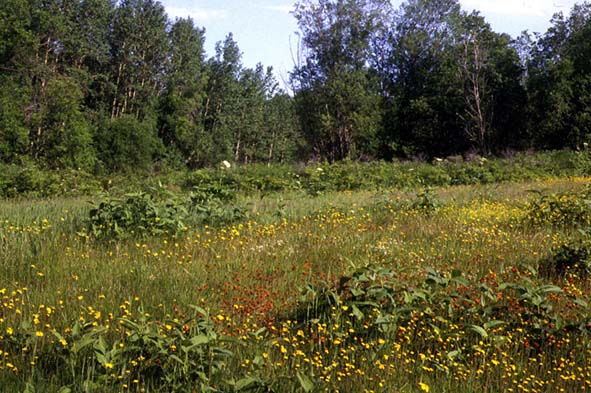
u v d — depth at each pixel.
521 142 48.47
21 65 43.09
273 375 4.63
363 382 4.77
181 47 66.19
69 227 9.87
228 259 8.25
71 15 51.44
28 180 19.62
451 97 50.91
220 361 4.61
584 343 5.43
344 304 5.86
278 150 74.69
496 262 8.34
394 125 51.78
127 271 7.44
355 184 21.48
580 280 7.44
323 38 48.88
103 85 57.62
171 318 5.82
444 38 57.44
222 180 22.23
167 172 28.86
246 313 6.14
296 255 8.70
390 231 10.52
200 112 66.81
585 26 47.81
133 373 4.57
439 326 5.82
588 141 42.66
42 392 4.22
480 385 4.83
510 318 6.03
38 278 7.07
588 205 10.92
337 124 47.53
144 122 55.03
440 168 24.95
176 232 9.33
